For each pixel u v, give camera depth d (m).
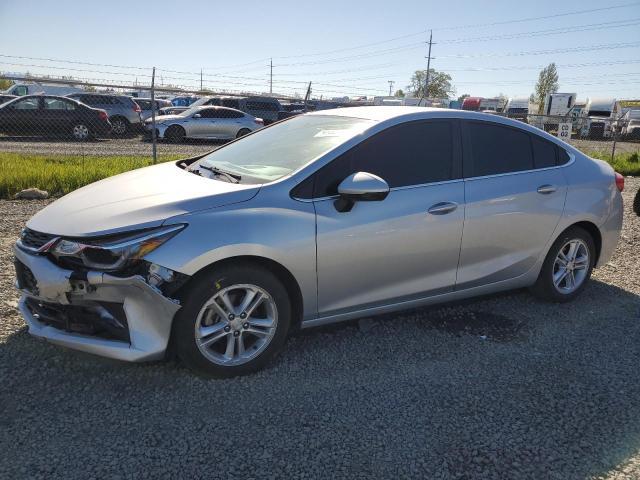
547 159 4.50
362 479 2.50
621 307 4.69
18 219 6.58
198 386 3.18
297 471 2.53
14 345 3.50
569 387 3.35
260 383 3.25
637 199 8.45
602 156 16.52
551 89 73.38
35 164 9.99
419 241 3.75
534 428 2.93
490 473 2.58
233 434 2.77
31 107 17.73
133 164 10.64
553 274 4.60
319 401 3.09
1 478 2.38
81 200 3.46
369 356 3.64
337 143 3.64
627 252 6.38
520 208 4.20
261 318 3.35
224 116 20.17
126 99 21.38
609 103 36.69
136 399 3.02
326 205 3.43
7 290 4.32
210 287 3.09
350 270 3.53
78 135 18.42
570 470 2.62
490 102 40.06
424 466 2.61
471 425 2.93
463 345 3.86
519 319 4.35
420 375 3.42
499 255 4.20
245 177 3.64
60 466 2.48
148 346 3.02
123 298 2.98
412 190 3.75
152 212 3.10
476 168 4.09
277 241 3.22
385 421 2.94
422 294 3.92
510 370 3.53
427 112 4.01
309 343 3.79
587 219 4.62
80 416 2.85
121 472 2.47
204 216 3.12
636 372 3.56
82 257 2.99
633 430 2.94
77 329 3.12
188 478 2.46
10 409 2.87
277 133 4.33
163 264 2.96
